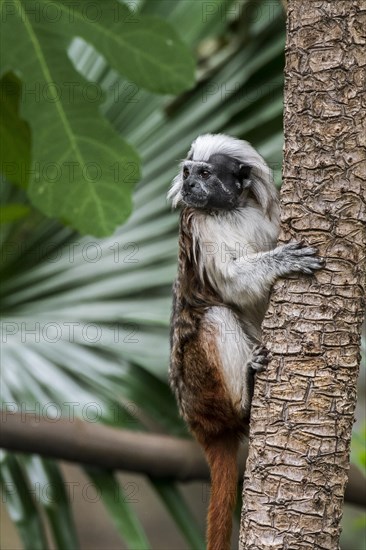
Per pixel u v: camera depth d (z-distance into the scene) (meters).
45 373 9.20
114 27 8.15
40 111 8.30
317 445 6.25
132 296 9.91
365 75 6.39
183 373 9.07
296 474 6.24
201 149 9.27
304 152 6.47
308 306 6.38
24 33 8.13
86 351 9.50
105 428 9.09
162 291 9.94
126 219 8.57
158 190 10.41
